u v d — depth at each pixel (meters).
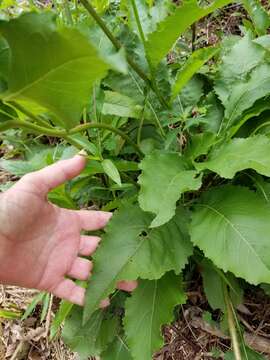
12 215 0.26
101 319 0.32
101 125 0.27
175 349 0.32
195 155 0.27
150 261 0.26
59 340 0.36
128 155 0.35
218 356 0.31
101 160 0.27
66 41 0.15
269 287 0.28
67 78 0.17
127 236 0.27
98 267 0.26
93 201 0.36
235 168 0.24
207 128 0.31
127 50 0.31
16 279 0.29
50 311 0.37
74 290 0.29
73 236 0.29
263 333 0.31
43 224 0.28
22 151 0.41
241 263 0.24
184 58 0.40
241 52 0.32
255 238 0.24
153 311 0.27
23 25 0.15
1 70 0.19
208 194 0.28
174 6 0.37
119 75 0.31
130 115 0.31
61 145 0.35
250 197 0.26
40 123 0.24
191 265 0.32
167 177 0.25
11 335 0.38
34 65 0.17
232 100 0.29
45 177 0.27
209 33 0.44
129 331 0.27
